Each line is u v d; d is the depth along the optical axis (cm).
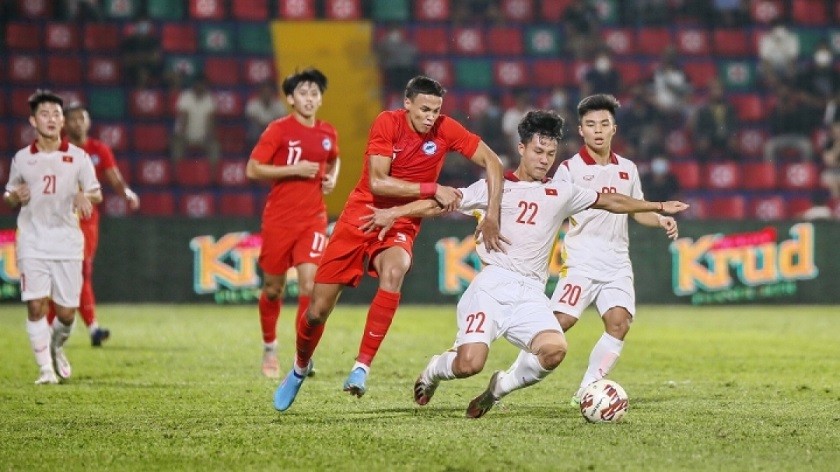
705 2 8650
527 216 2483
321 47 8369
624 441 2325
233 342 4531
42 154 3384
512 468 2062
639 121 7638
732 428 2506
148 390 3192
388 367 3762
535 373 2438
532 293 2488
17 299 6109
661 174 7281
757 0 8781
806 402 2978
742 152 8188
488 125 7475
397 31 8156
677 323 5512
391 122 2614
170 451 2242
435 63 8388
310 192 3469
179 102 7631
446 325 5269
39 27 8138
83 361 3916
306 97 3447
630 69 8444
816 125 8112
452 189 2508
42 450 2261
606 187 2850
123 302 6216
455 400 2966
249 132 7669
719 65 8600
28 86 7969
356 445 2289
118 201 7475
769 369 3809
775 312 6125
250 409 2814
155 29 8312
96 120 7938
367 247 2655
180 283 6238
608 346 2817
